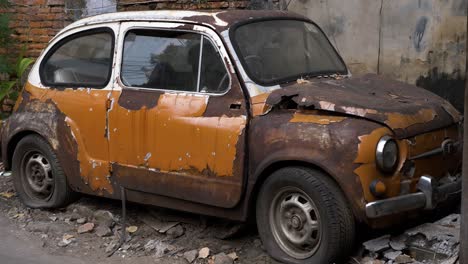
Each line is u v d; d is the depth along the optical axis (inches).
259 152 210.4
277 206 213.3
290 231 211.2
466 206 182.2
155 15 244.1
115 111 242.5
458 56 308.8
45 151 268.2
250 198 215.9
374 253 208.1
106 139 246.2
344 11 340.8
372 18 332.2
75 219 265.7
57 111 261.4
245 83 218.2
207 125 220.4
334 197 198.5
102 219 258.8
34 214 273.7
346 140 195.6
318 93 210.8
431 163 210.8
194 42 231.8
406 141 202.5
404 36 323.9
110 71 248.5
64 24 412.5
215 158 218.8
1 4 386.3
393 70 329.7
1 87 384.5
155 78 237.6
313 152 199.5
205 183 222.1
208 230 243.9
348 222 198.7
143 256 231.6
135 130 237.3
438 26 313.0
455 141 221.3
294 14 257.1
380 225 199.2
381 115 200.7
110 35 253.1
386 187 197.5
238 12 240.8
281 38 240.7
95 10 409.7
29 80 276.5
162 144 230.8
